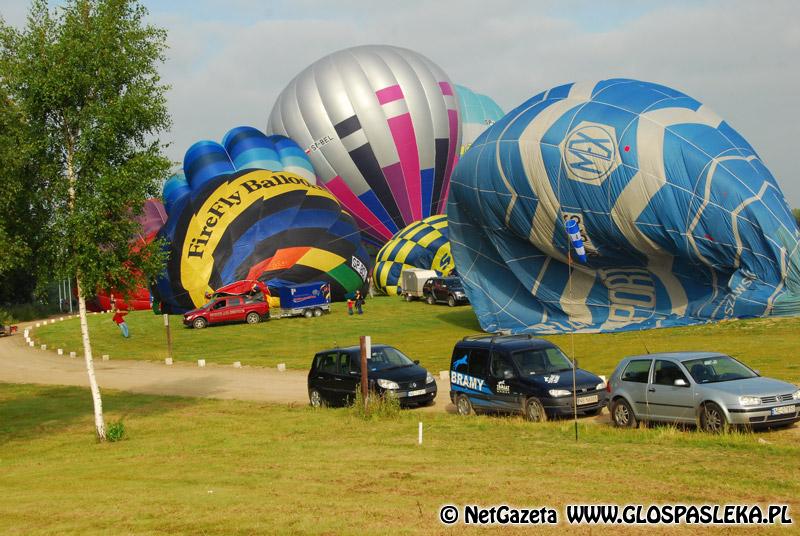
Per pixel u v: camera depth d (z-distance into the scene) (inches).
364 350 745.0
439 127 2723.9
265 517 370.0
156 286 2100.1
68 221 671.1
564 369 699.4
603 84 1401.3
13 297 2903.5
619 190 1279.5
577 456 494.3
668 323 1325.0
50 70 677.9
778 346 995.3
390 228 2706.7
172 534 350.3
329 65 2714.1
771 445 494.6
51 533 361.1
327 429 679.1
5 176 639.1
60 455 641.0
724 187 1223.5
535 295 1485.0
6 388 1145.4
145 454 606.2
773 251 1210.6
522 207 1402.6
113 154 709.3
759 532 321.4
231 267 2073.1
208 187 2186.3
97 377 1243.2
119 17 716.7
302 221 2178.9
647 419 602.9
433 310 2006.6
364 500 396.2
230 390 1022.4
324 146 2645.2
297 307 1967.3
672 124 1275.8
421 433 573.9
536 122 1385.3
